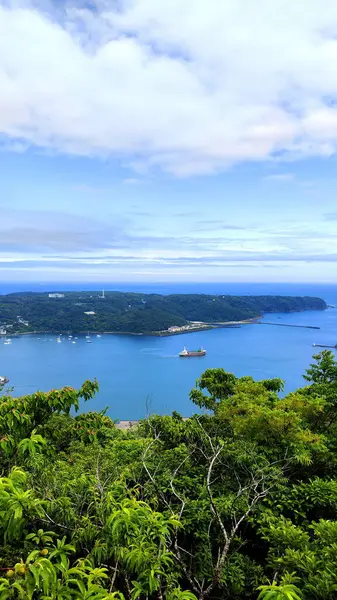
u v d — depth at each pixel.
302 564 3.28
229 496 4.78
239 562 4.16
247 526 4.80
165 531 2.54
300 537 3.73
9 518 2.35
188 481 5.15
